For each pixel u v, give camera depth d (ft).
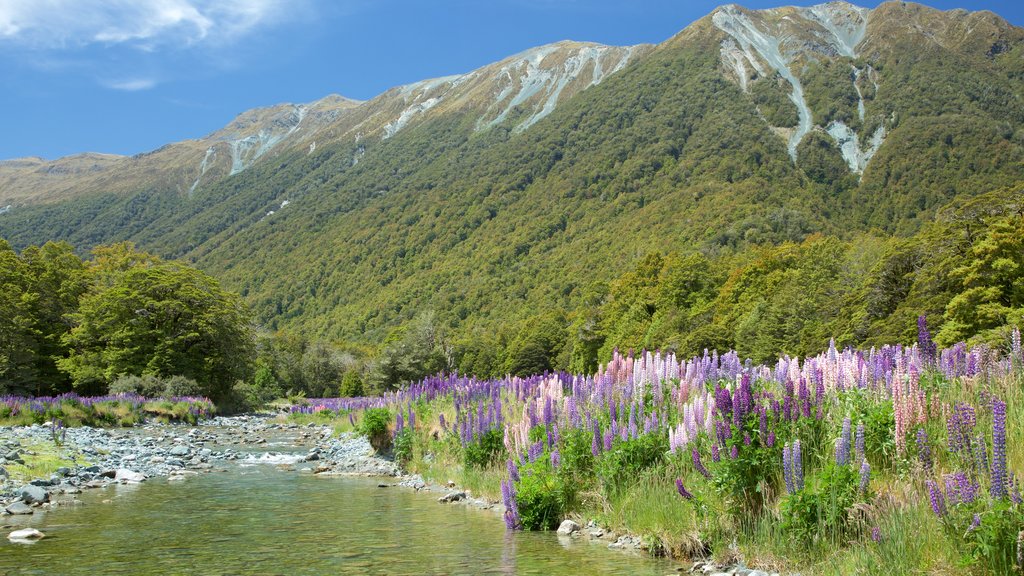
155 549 28.84
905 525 20.61
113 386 141.90
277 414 161.48
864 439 25.95
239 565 26.23
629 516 30.48
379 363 199.72
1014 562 17.84
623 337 257.75
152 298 160.86
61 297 175.11
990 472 21.12
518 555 27.63
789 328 174.91
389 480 51.42
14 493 40.91
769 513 25.07
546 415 38.75
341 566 26.05
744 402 27.12
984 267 106.93
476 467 45.62
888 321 125.08
